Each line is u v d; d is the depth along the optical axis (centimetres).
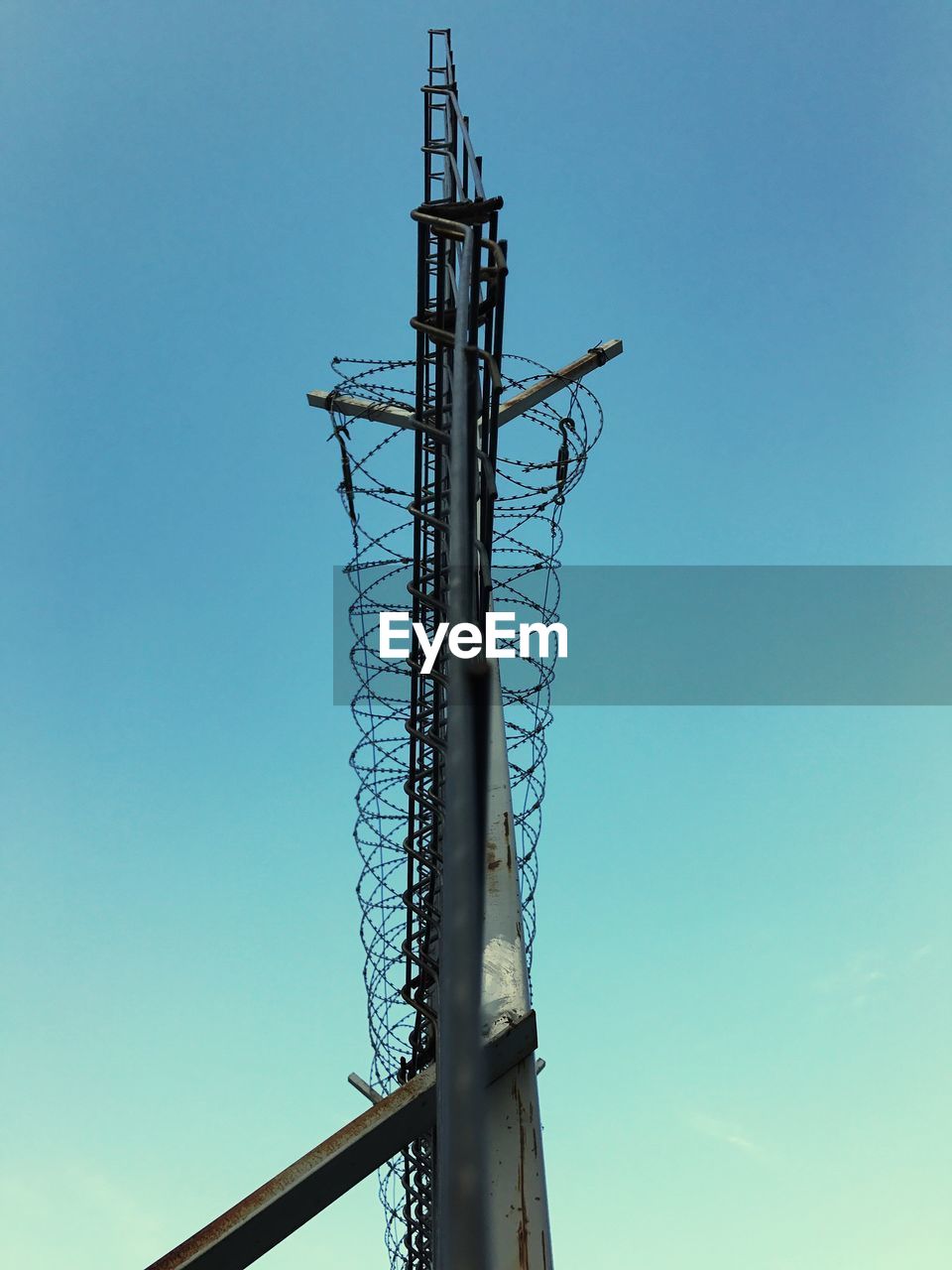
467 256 464
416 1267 851
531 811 866
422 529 891
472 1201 291
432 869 816
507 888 712
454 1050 307
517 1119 596
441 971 325
